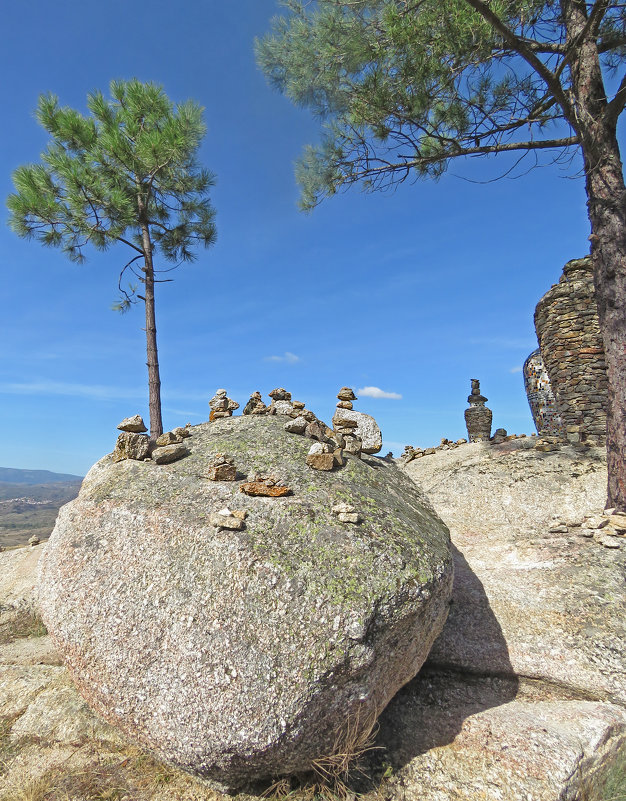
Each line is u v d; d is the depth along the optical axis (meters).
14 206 10.33
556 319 9.38
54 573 3.34
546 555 4.91
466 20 5.87
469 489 6.94
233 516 3.20
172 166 11.05
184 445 4.45
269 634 2.64
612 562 4.49
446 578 3.18
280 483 3.69
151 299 11.22
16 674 4.16
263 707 2.47
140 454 4.29
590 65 6.28
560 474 6.78
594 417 8.78
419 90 6.95
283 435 4.59
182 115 10.33
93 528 3.45
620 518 5.15
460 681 3.82
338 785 2.72
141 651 2.78
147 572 3.04
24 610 6.61
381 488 4.13
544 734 2.98
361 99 7.30
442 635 4.04
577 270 9.41
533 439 8.41
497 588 4.52
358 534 3.18
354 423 5.23
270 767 2.58
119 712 2.77
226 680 2.54
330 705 2.57
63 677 4.03
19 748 3.16
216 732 2.48
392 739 3.18
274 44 7.98
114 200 10.30
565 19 6.54
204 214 13.05
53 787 2.74
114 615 2.95
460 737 3.10
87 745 3.13
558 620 3.98
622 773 2.88
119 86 11.60
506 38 5.50
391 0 6.34
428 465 8.46
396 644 2.86
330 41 7.18
